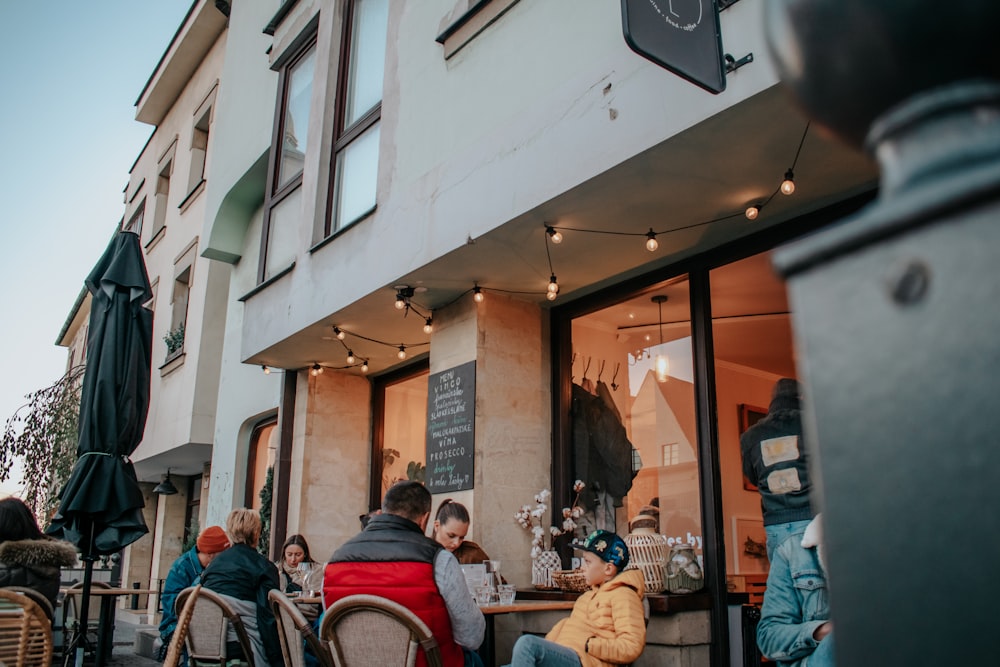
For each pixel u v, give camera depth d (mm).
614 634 3369
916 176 376
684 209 4223
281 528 7344
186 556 4688
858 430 372
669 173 3809
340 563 3029
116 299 5781
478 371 5383
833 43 406
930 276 352
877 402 366
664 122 3508
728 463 4926
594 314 5594
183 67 13594
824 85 421
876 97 405
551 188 4102
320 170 6539
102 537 5305
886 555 357
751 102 3176
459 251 4789
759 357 5258
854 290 381
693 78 3047
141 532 5430
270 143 8281
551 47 4312
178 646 2900
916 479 349
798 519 3699
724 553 4496
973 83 385
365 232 5707
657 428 5000
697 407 4734
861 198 4004
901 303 362
